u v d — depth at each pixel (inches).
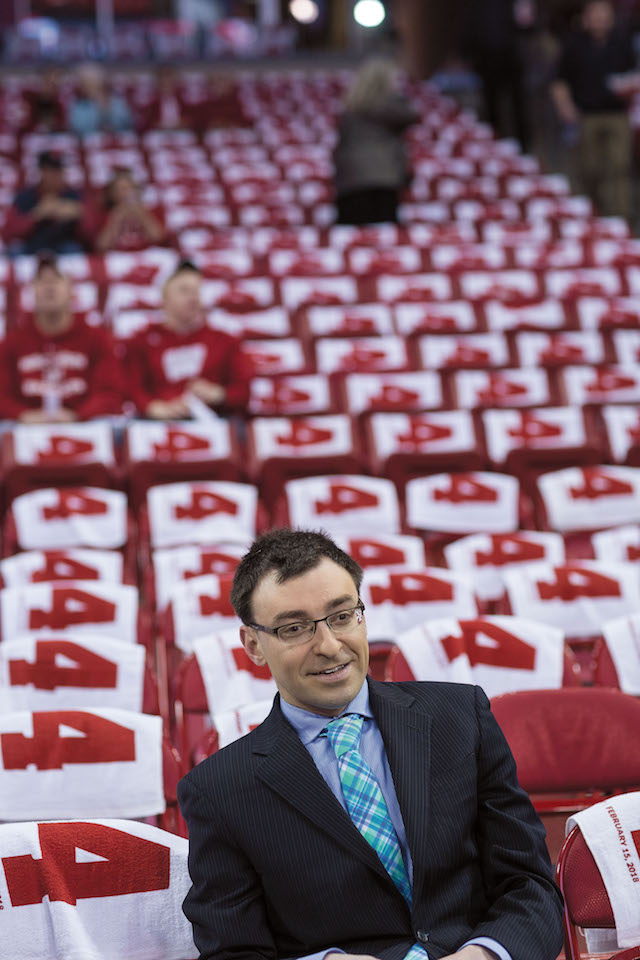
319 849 84.5
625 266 388.2
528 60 538.3
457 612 151.8
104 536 189.8
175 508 189.8
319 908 84.2
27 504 189.0
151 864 90.3
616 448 244.4
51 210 396.2
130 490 220.1
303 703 88.9
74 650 127.9
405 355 300.7
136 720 109.9
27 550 188.4
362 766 87.9
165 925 89.8
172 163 521.7
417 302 341.7
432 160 521.0
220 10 869.8
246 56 749.9
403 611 151.6
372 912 84.4
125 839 90.4
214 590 147.1
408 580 152.5
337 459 214.8
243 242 401.1
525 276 358.0
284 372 290.4
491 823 88.5
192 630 145.6
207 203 463.8
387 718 89.4
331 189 486.0
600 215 459.2
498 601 172.4
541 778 114.2
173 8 860.6
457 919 85.9
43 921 88.4
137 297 338.6
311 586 86.3
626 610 153.8
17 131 596.1
